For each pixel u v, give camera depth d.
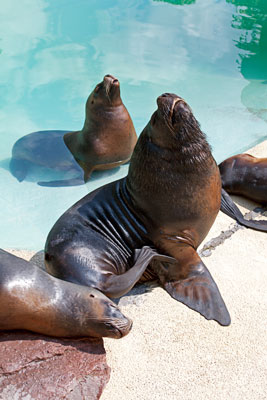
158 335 3.63
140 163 3.74
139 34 8.98
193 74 7.59
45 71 7.74
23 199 4.99
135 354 3.53
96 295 3.44
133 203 3.87
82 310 3.37
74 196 5.02
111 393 3.34
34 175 5.27
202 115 6.27
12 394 3.15
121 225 3.90
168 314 3.75
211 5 10.39
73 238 3.79
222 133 5.88
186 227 3.80
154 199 3.74
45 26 9.28
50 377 3.22
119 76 7.46
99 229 3.88
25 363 3.24
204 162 3.67
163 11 10.05
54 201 4.97
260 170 4.80
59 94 7.10
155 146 3.66
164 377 3.42
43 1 10.48
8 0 10.46
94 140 5.20
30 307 3.29
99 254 3.76
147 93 6.94
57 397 3.16
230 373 3.44
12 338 3.34
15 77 7.56
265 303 3.83
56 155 5.46
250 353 3.54
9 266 3.32
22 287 3.28
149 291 3.92
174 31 9.14
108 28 9.23
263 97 6.83
